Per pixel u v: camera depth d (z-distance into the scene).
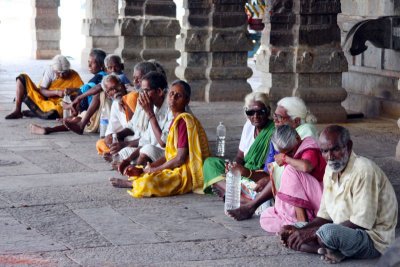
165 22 17.56
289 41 12.64
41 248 6.65
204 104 15.29
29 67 23.47
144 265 6.26
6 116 13.41
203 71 15.71
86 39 22.91
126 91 10.52
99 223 7.39
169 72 17.61
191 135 8.38
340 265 6.25
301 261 6.36
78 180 9.08
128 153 9.45
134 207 7.95
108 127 10.41
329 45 12.65
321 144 6.23
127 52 17.67
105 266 6.23
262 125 7.98
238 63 15.70
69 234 7.04
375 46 12.64
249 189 7.77
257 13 24.84
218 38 15.45
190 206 8.00
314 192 6.81
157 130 8.94
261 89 12.87
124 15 17.78
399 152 10.20
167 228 7.25
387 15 13.13
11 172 9.45
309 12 12.44
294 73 12.64
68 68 13.38
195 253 6.56
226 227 7.28
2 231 7.11
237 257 6.46
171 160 8.42
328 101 12.82
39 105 13.41
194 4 15.51
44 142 11.39
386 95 13.40
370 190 6.21
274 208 7.16
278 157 6.95
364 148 10.99
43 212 7.74
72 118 12.16
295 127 7.44
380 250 6.32
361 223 6.23
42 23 26.22
